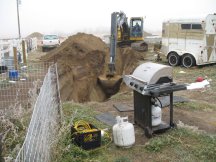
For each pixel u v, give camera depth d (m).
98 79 15.52
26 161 3.24
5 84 9.80
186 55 17.69
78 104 9.11
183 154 5.70
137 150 5.98
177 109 8.69
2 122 5.75
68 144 5.71
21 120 5.93
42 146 4.11
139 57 21.77
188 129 6.79
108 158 5.63
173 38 18.45
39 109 4.30
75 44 16.92
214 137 6.28
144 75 6.45
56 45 29.47
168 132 6.68
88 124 6.39
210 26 16.92
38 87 8.38
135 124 7.27
